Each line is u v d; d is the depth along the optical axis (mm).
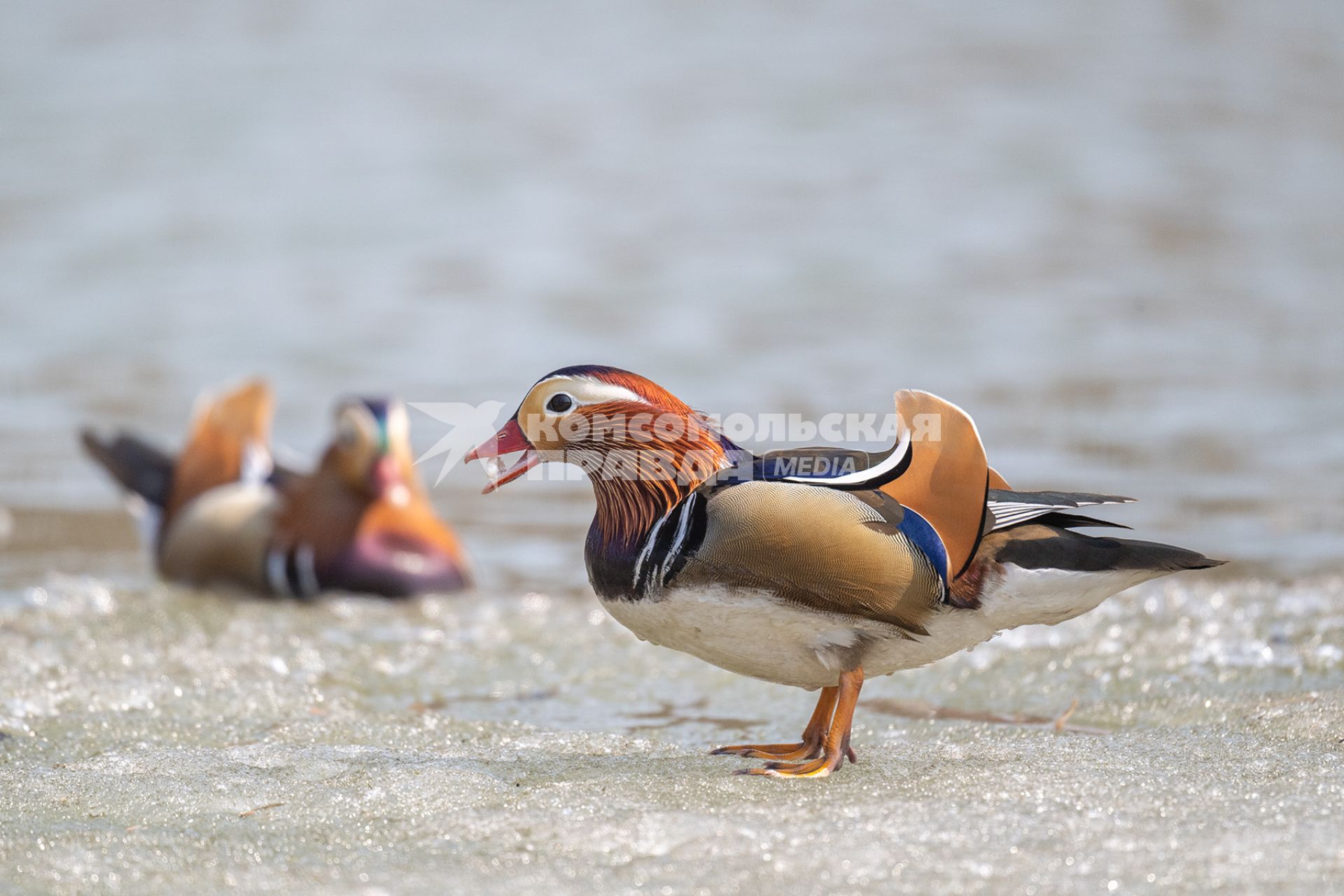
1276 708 7414
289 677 8758
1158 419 15531
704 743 7555
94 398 17531
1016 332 19438
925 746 6973
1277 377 17250
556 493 14578
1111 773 6227
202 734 7512
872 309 20516
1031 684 8375
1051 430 15211
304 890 5180
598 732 7676
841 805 5855
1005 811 5746
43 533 13422
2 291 22016
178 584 12219
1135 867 5172
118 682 8391
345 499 11781
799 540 6051
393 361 18500
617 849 5453
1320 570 11094
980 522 6230
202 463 12859
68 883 5281
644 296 21391
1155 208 26141
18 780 6512
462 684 8812
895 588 6145
